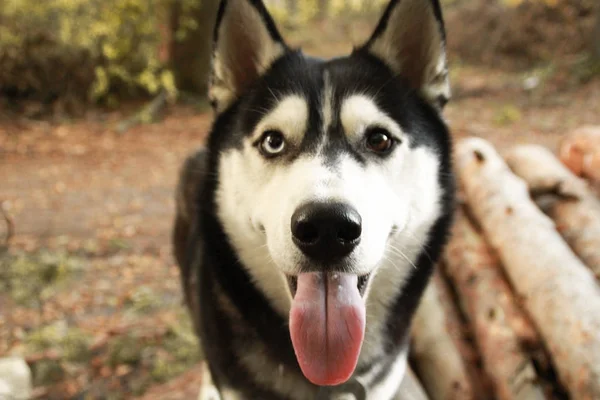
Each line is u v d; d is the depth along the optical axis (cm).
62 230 107
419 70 45
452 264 63
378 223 35
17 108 190
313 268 34
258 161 40
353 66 43
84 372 65
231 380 43
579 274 49
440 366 54
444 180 45
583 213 62
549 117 167
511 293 55
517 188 65
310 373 36
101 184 136
